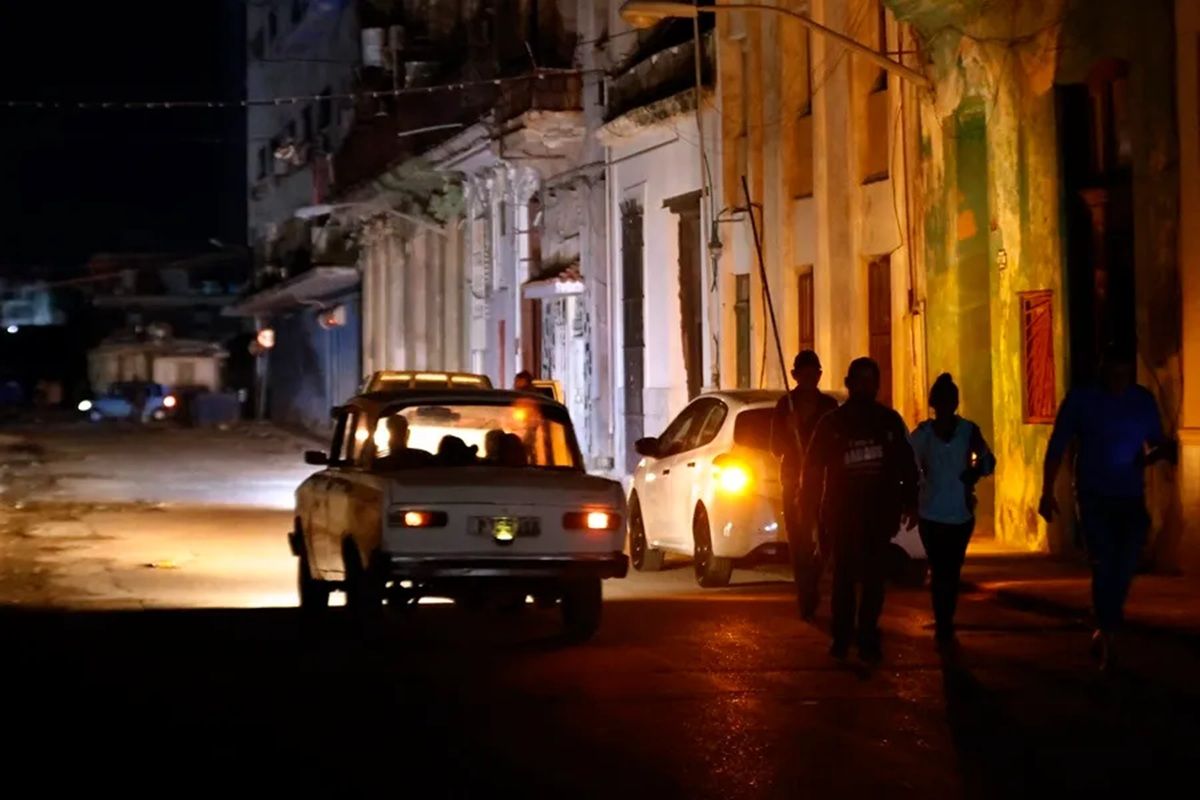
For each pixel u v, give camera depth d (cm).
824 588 2098
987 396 2633
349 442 1762
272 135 8512
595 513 1553
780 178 3275
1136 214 2177
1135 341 2195
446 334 5819
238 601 2095
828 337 3077
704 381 3619
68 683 1356
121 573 2442
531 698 1284
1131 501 1392
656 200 3900
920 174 2702
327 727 1179
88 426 8000
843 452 1436
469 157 5094
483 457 1723
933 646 1551
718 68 3494
